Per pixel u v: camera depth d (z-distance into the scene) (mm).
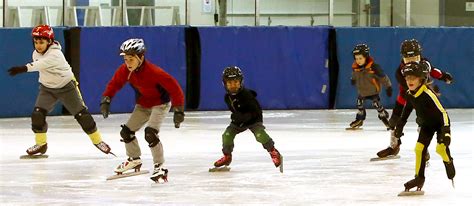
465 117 22203
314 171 12992
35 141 15508
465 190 11297
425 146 10797
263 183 11867
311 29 24219
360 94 19000
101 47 22453
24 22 24156
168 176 12445
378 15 26688
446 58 24734
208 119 21312
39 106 14234
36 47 13914
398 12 26750
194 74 23469
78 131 18484
